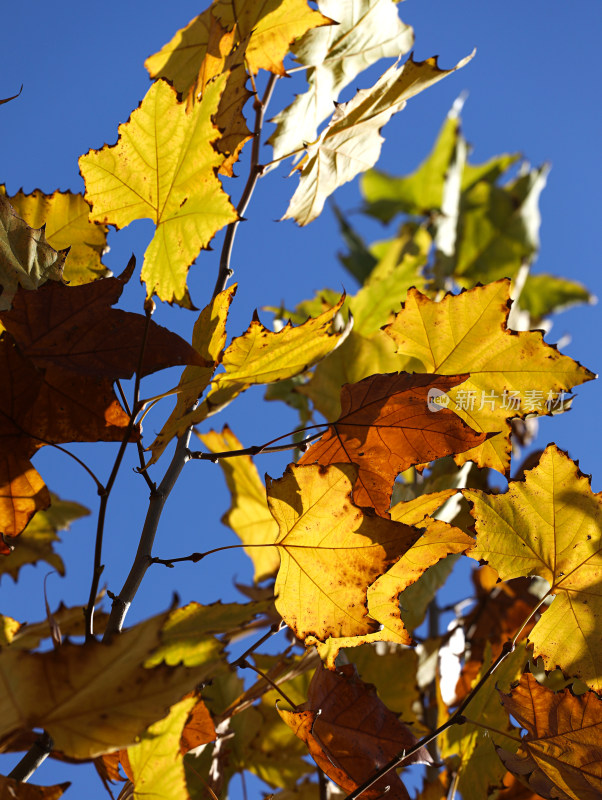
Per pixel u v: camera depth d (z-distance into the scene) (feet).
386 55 5.52
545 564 4.75
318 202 5.52
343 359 5.62
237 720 5.53
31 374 4.47
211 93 4.62
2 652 4.02
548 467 4.75
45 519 5.65
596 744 4.51
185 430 4.55
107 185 4.71
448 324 4.84
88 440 4.50
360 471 4.63
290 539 4.47
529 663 4.77
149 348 4.41
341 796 5.17
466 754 4.99
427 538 4.64
